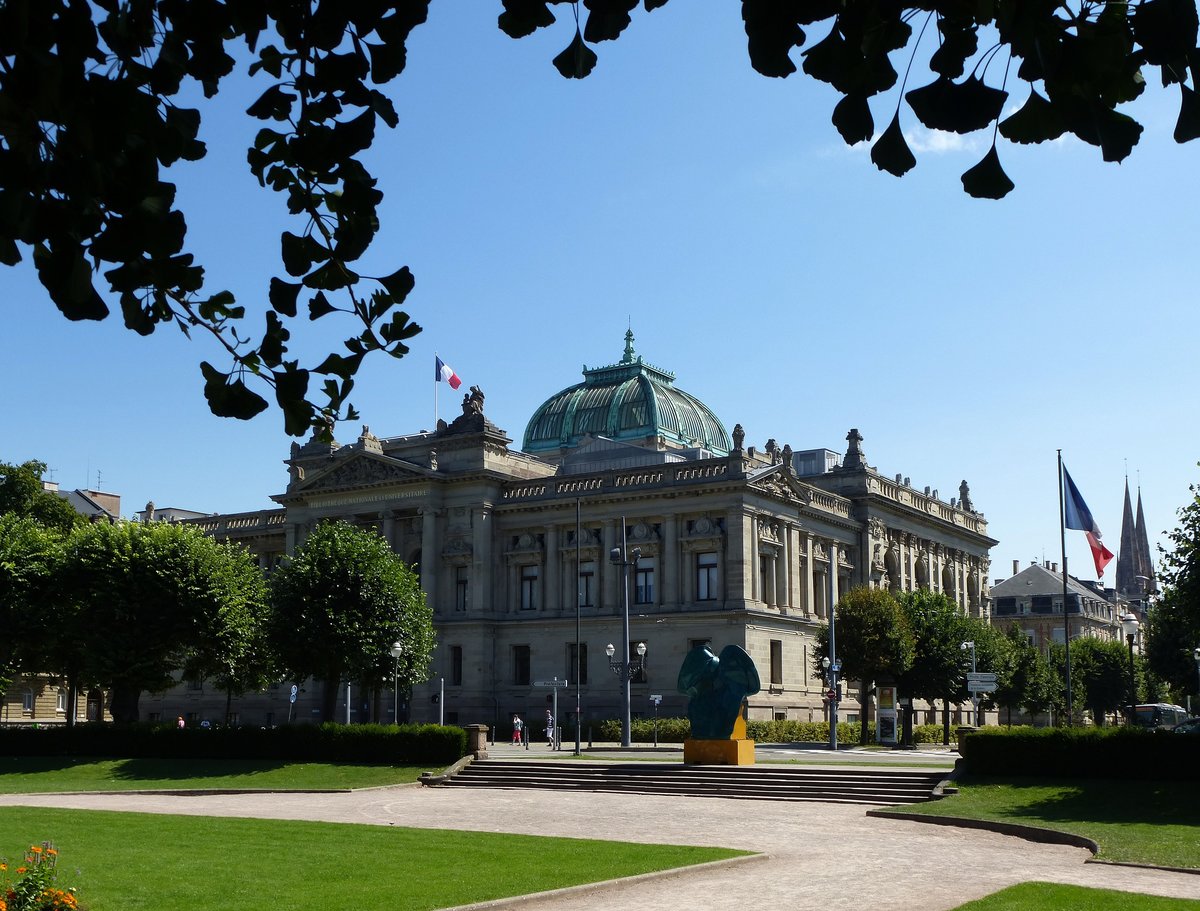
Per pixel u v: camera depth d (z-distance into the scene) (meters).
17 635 73.19
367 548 72.12
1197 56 5.49
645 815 41.25
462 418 104.94
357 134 6.51
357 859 28.80
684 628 93.81
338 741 63.62
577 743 69.06
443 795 50.94
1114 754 44.56
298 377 7.42
